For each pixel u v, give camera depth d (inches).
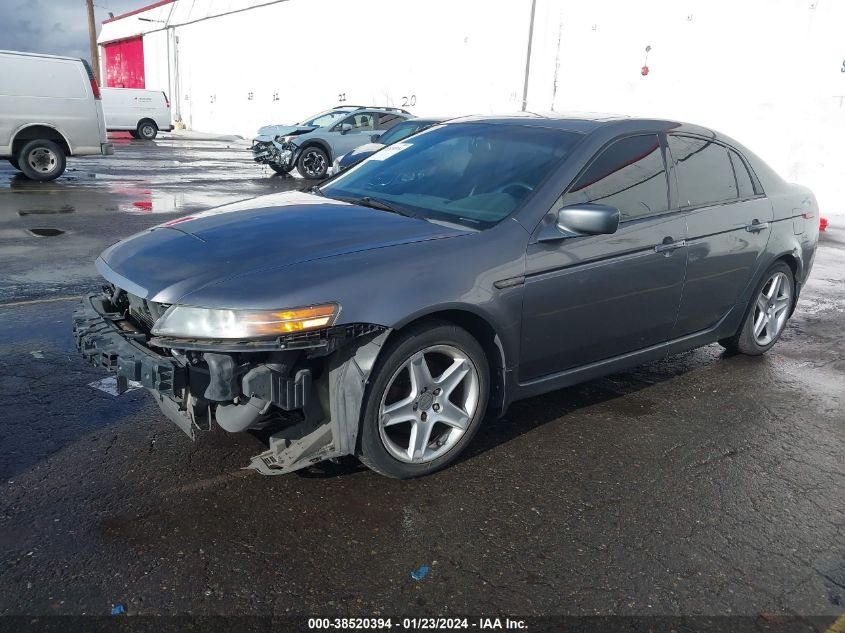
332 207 140.3
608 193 143.9
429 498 118.7
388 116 708.0
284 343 101.8
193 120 1576.0
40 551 99.8
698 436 148.5
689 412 160.7
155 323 107.5
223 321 101.8
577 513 116.9
